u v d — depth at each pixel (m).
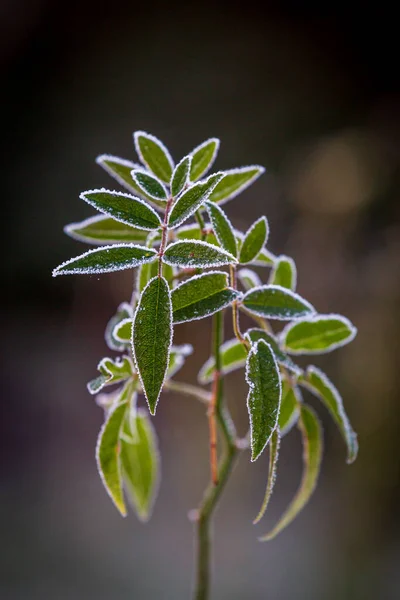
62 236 2.31
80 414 2.22
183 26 2.07
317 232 1.66
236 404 1.72
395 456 1.29
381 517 1.32
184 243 0.45
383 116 1.83
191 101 2.09
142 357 0.44
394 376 1.30
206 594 0.50
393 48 1.86
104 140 2.20
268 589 1.43
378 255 1.50
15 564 1.55
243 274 0.51
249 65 2.03
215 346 0.49
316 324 0.50
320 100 1.95
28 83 2.26
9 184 2.30
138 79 2.14
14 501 1.84
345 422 0.50
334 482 1.57
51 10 2.12
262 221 0.47
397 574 1.30
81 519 1.75
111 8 2.11
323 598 1.35
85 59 2.20
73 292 2.38
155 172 0.49
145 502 0.54
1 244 2.33
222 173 0.45
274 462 0.46
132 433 0.52
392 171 1.63
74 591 1.46
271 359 0.45
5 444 2.10
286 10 1.97
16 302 2.41
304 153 1.88
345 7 1.89
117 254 0.44
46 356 2.37
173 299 0.45
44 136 2.27
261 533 1.62
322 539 1.46
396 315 1.33
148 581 1.51
